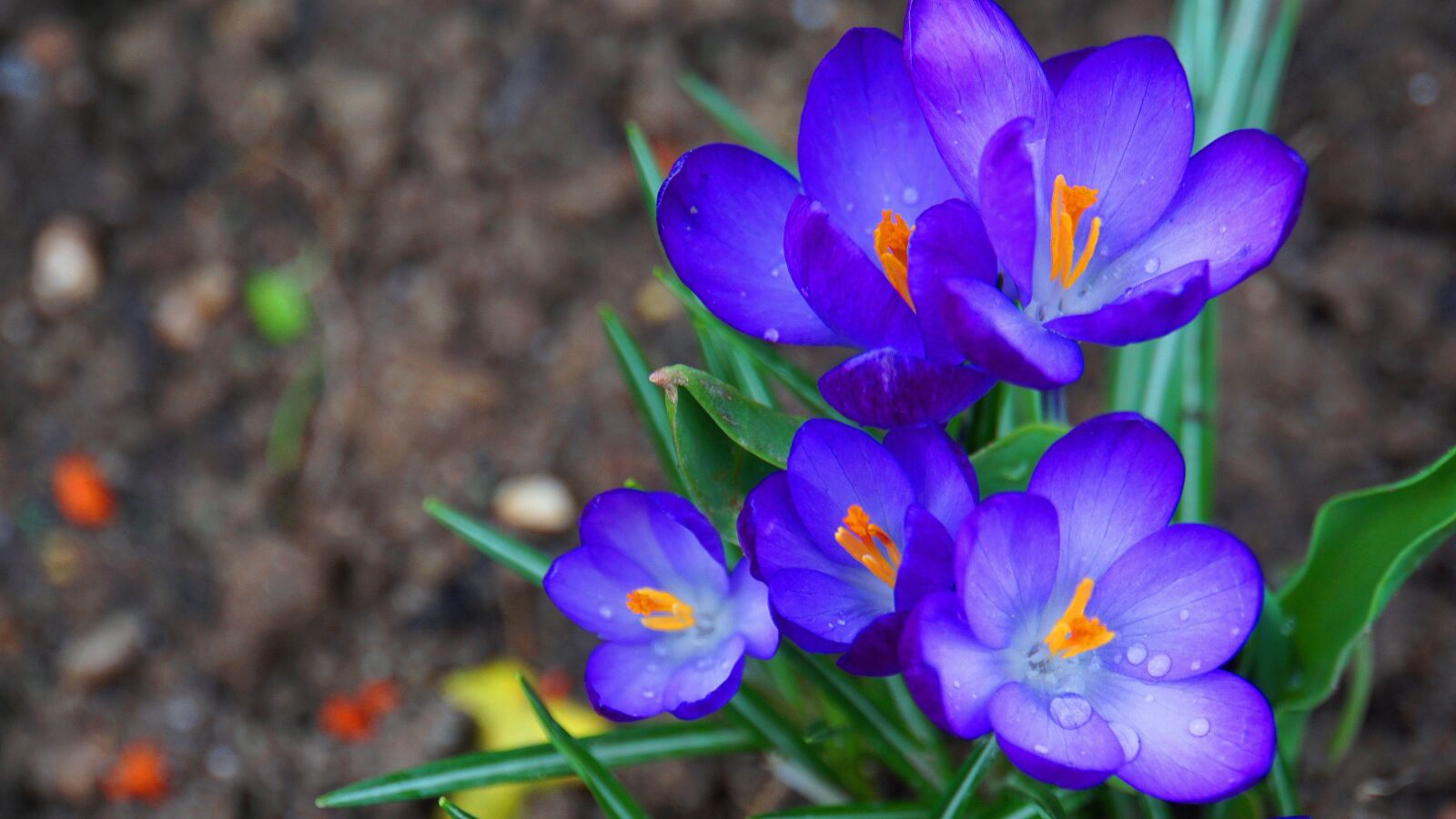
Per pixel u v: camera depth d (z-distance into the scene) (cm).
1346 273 81
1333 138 85
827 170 56
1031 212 53
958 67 55
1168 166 55
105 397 86
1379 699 73
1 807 75
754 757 74
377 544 80
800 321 56
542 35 94
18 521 83
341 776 75
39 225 92
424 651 78
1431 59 85
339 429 84
